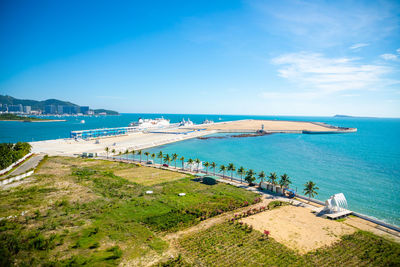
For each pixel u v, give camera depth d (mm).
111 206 66875
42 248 44094
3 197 71188
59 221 56250
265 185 88812
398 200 83750
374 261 44219
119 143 195375
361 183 103250
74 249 44938
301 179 108938
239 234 53781
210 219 61812
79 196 74062
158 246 47844
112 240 49125
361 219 63719
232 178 103688
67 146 174875
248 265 42562
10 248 42719
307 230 56625
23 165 112438
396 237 53812
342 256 45875
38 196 73000
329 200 67312
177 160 146875
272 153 174125
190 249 47344
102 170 110500
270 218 63344
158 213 63938
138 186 87312
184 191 83562
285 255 45906
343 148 199875
